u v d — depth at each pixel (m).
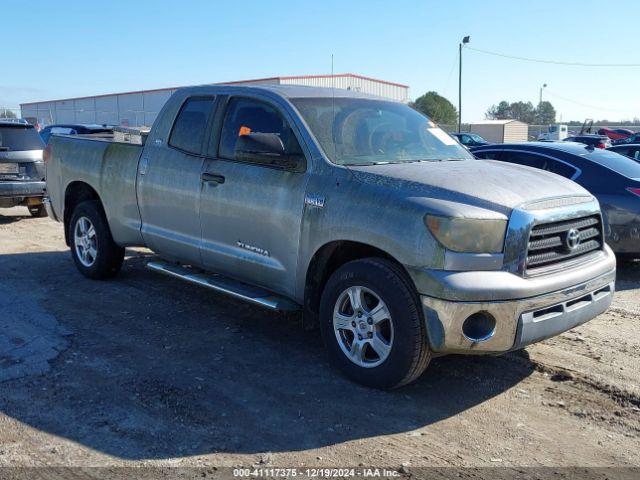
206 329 5.75
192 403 4.27
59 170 7.52
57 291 6.89
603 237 4.91
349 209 4.48
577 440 3.90
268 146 4.84
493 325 4.05
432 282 4.04
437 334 4.07
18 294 6.75
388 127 5.48
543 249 4.30
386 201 4.32
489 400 4.42
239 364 4.96
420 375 4.76
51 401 4.26
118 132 7.21
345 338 4.68
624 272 8.45
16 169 11.39
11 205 11.48
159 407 4.20
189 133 5.89
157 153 6.14
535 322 4.14
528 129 54.66
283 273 5.02
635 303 6.94
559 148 8.58
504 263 4.09
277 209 4.96
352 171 4.65
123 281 7.31
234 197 5.30
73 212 7.49
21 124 11.62
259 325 5.90
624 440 3.91
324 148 4.89
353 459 3.63
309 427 3.99
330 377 4.73
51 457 3.59
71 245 7.54
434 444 3.82
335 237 4.55
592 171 8.06
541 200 4.33
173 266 6.27
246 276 5.40
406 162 5.03
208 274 5.96
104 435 3.84
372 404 4.32
